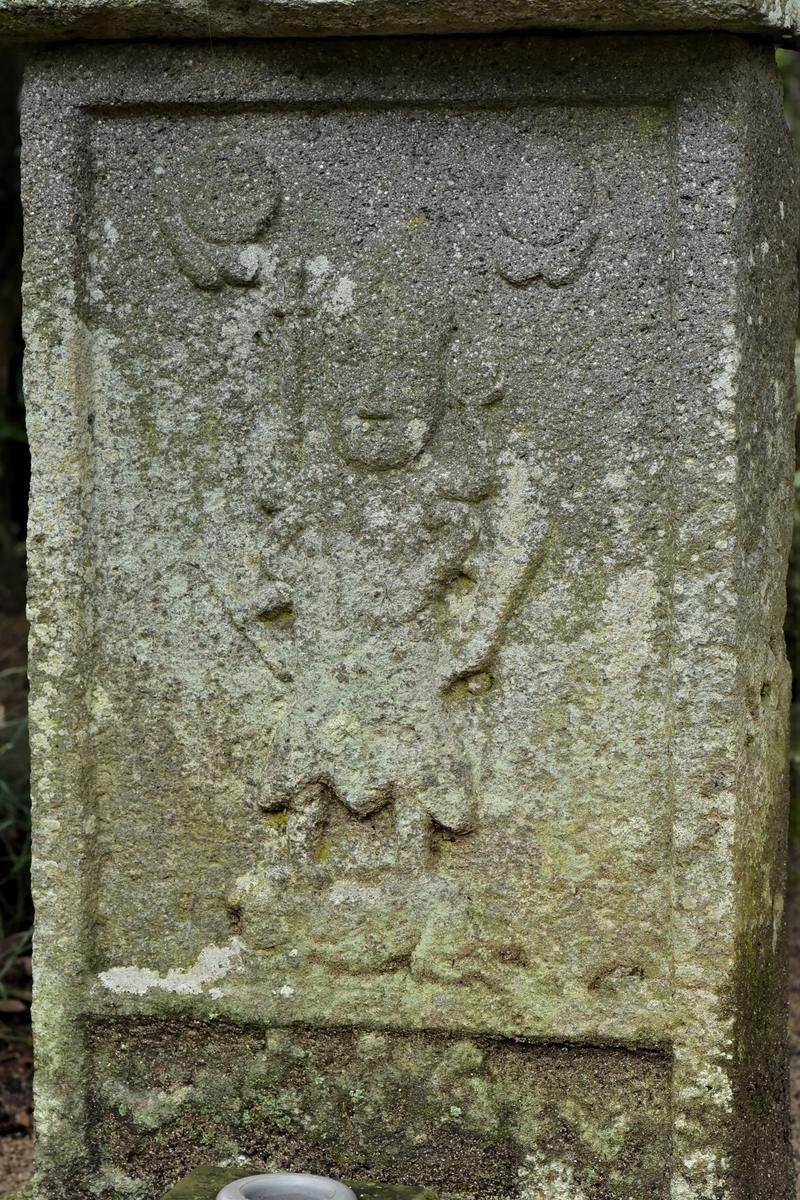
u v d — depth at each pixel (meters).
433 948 2.67
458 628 2.64
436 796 2.65
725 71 2.46
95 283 2.69
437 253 2.60
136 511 2.71
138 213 2.67
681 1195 2.58
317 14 2.45
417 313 2.61
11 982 3.89
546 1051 2.65
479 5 2.38
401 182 2.60
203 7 2.48
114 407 2.71
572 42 2.51
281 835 2.71
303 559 2.67
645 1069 2.62
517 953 2.65
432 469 2.63
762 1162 2.71
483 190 2.58
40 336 2.67
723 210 2.47
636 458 2.56
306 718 2.68
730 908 2.55
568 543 2.59
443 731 2.65
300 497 2.67
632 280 2.54
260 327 2.66
